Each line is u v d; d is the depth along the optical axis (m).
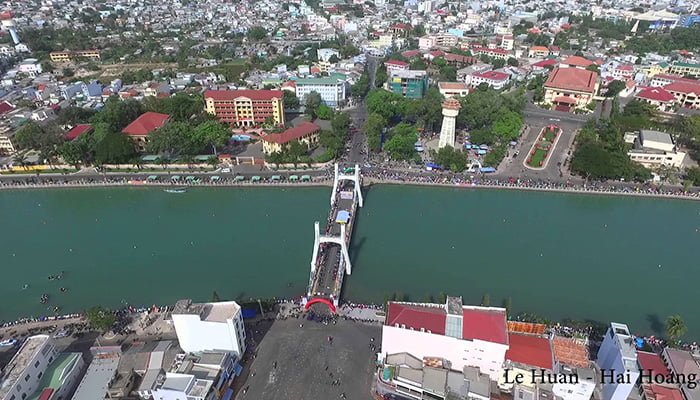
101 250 170.50
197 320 110.69
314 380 113.62
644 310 138.00
